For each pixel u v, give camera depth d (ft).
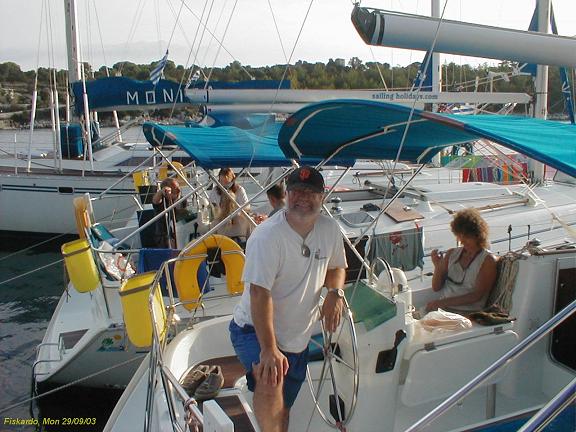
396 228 20.59
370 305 10.66
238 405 9.86
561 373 11.53
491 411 10.98
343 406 10.44
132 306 13.35
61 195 42.55
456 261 13.04
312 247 8.19
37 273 37.01
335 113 9.85
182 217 25.27
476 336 10.75
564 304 12.01
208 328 12.58
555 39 10.51
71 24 42.04
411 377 10.30
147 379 11.84
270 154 16.46
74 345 19.17
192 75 26.63
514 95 22.36
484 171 30.50
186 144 17.30
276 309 8.35
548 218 22.77
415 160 12.83
